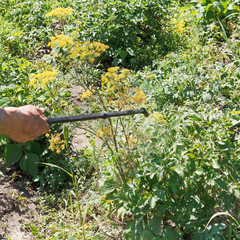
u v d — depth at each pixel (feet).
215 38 20.04
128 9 19.92
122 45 19.77
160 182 9.43
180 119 10.94
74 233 9.87
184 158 9.52
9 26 21.01
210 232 9.07
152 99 15.11
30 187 12.08
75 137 14.12
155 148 9.60
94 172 12.54
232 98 14.73
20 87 14.01
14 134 6.68
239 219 10.00
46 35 20.93
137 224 9.46
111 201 10.37
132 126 11.33
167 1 22.71
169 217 9.42
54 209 11.07
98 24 18.99
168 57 18.80
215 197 10.09
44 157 13.14
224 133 10.03
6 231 10.43
